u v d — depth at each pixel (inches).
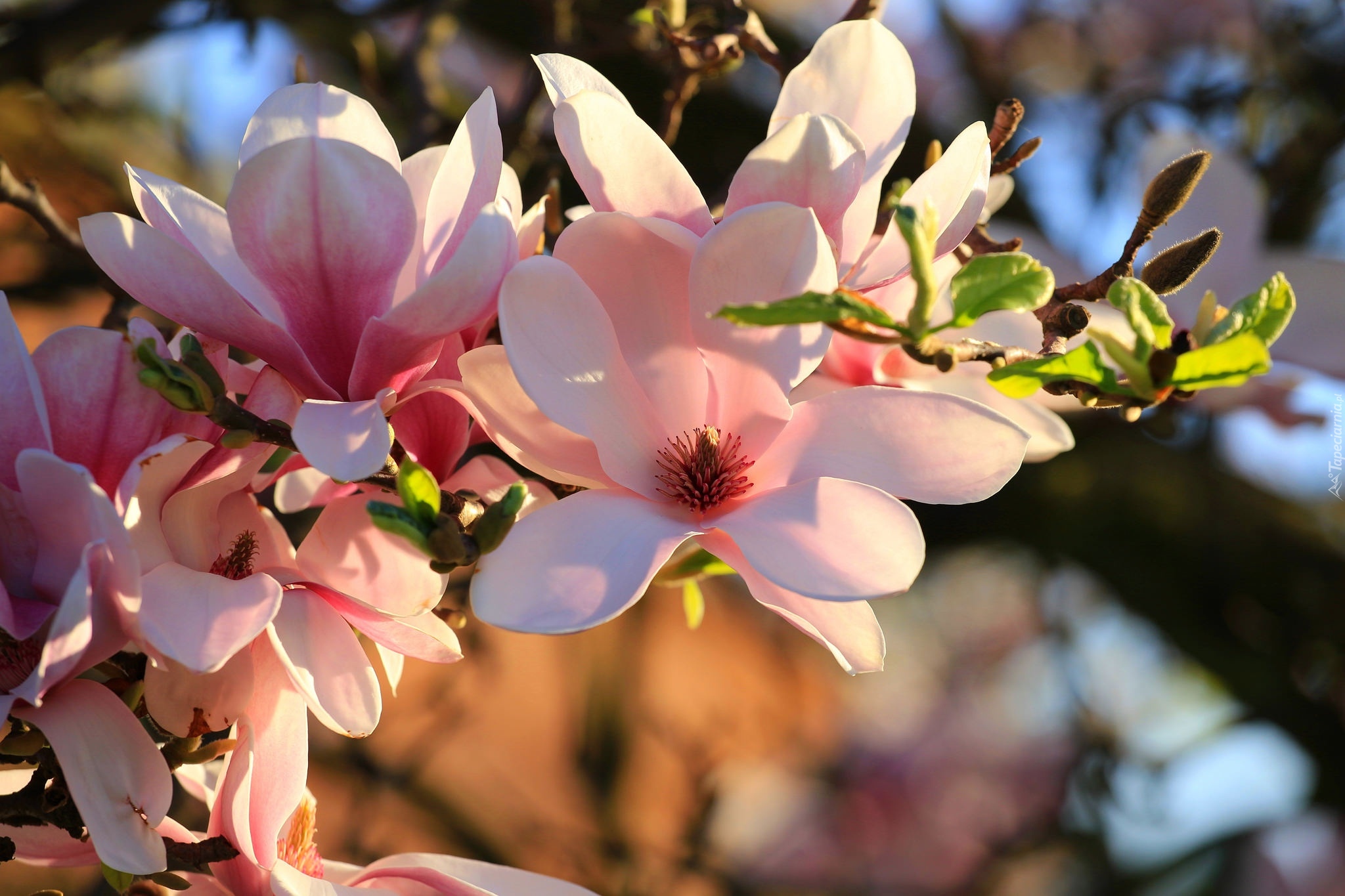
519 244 39.6
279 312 38.5
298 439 36.8
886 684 136.7
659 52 50.7
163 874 38.9
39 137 66.1
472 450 51.0
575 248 38.4
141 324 37.8
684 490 38.7
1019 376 37.7
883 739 137.2
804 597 38.2
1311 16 73.9
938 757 134.8
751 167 38.5
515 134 51.9
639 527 37.8
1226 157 52.9
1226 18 85.7
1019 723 134.7
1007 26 91.3
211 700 37.6
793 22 84.7
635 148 38.5
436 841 81.4
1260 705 70.8
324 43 65.7
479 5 69.2
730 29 46.7
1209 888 82.4
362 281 38.2
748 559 37.2
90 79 70.8
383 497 39.3
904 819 131.9
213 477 38.0
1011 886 108.5
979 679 130.7
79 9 57.0
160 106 75.1
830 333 38.7
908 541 37.0
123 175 70.8
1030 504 72.3
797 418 39.0
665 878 82.8
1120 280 37.3
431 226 38.8
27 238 62.2
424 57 56.4
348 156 37.6
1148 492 70.9
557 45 51.9
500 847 76.6
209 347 38.8
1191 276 39.3
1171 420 54.2
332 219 37.8
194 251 38.6
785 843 132.0
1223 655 71.2
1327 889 89.1
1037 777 130.3
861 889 125.5
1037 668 126.6
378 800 71.5
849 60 40.7
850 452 38.5
